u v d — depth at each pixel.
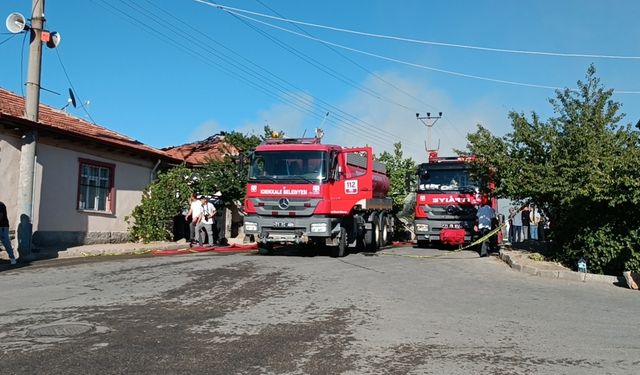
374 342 6.35
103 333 6.61
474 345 6.27
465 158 18.64
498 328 7.09
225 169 21.95
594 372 5.35
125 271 11.86
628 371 5.39
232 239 23.30
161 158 21.62
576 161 14.95
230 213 23.92
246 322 7.27
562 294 9.84
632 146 14.32
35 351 5.84
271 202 14.98
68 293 9.25
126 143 20.12
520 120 16.42
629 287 10.62
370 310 8.09
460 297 9.31
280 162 15.12
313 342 6.33
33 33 15.25
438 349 6.09
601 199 12.13
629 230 12.01
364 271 12.43
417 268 13.29
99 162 18.83
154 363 5.47
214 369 5.30
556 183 14.84
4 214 13.10
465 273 12.60
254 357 5.71
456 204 19.20
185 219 21.00
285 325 7.12
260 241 15.16
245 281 10.59
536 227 24.39
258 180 15.13
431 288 10.23
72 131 16.77
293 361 5.60
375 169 19.47
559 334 6.81
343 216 15.91
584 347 6.23
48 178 16.70
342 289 9.86
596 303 8.97
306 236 14.82
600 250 12.59
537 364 5.59
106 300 8.67
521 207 17.58
